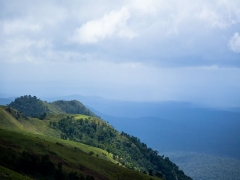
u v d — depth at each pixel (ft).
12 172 268.21
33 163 321.11
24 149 414.21
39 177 308.40
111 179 450.30
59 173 339.36
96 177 424.46
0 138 433.89
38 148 450.71
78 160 491.72
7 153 334.24
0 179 234.17
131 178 508.53
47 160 339.57
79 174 380.58
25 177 270.46
